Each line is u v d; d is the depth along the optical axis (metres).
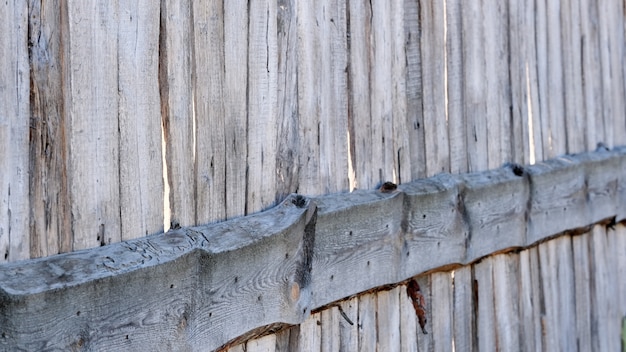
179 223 2.05
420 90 3.08
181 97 2.06
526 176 3.68
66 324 1.65
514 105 3.71
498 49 3.59
